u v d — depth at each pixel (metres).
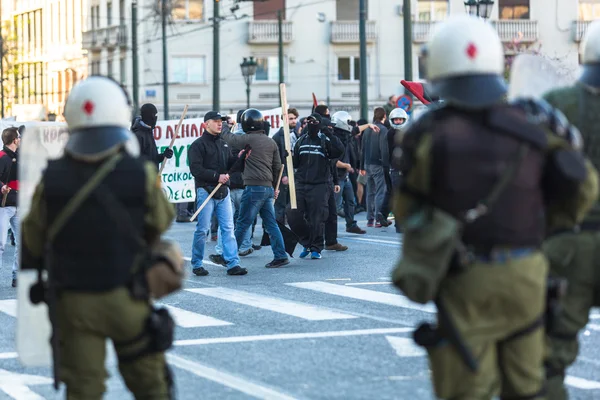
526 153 6.20
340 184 26.48
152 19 84.69
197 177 18.36
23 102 111.62
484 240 6.17
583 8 83.12
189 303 15.16
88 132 6.85
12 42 99.62
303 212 20.77
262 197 19.33
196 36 84.50
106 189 6.74
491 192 6.15
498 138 6.17
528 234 6.25
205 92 84.81
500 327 6.29
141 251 6.80
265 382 10.03
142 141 20.02
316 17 84.38
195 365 10.85
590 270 7.53
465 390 6.28
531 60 7.68
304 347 11.73
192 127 29.78
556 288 6.59
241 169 19.23
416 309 14.34
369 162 28.20
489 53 6.25
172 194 29.94
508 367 6.45
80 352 6.84
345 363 10.82
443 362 6.29
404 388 9.66
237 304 15.01
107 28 91.25
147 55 84.62
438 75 6.29
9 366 10.98
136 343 6.84
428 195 6.26
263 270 19.22
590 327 12.60
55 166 6.86
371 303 14.95
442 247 6.04
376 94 84.12
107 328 6.79
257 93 84.56
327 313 14.05
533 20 82.00
